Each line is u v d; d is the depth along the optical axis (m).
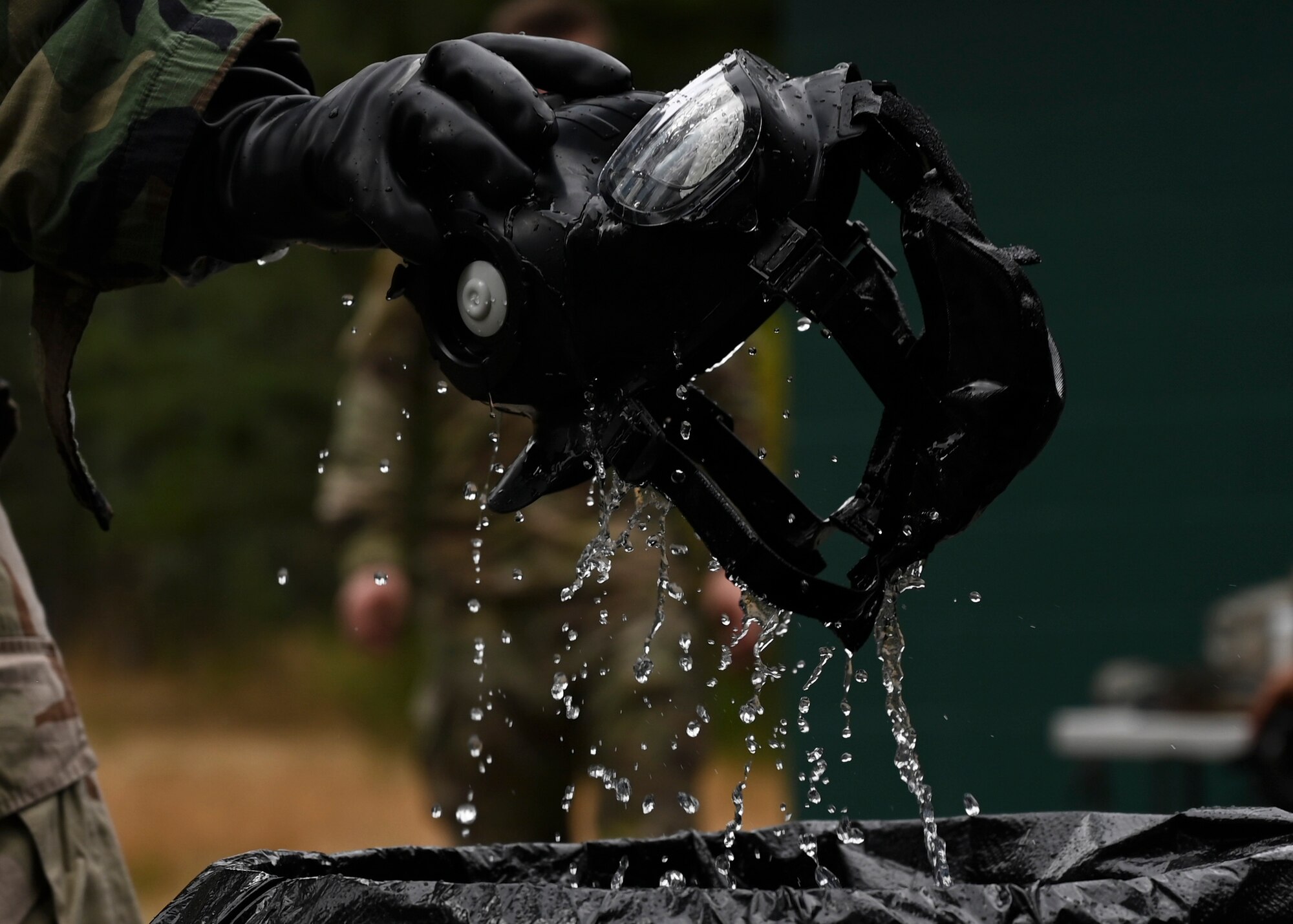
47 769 1.33
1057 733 4.00
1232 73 4.56
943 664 4.77
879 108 0.93
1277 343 4.49
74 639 14.76
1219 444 4.54
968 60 4.86
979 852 1.27
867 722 4.75
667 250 0.93
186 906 1.02
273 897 0.95
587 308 0.95
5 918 1.27
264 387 14.02
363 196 1.01
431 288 1.02
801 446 4.72
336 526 3.37
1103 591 4.64
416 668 14.50
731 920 0.83
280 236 1.11
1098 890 0.86
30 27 1.11
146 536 14.21
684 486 0.97
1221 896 0.86
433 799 3.21
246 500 14.22
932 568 4.82
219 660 14.79
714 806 6.56
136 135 1.08
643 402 1.04
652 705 2.91
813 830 1.31
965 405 0.88
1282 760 2.72
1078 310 4.71
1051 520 4.70
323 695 14.40
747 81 0.93
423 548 3.21
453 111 0.99
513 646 3.06
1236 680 4.03
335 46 13.72
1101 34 4.70
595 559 1.12
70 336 1.18
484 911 0.86
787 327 4.75
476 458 3.15
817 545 1.03
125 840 8.93
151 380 14.02
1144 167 4.65
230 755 12.72
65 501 14.27
